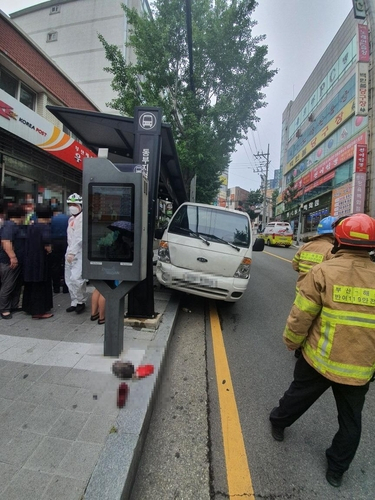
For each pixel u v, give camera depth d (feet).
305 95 97.09
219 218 16.61
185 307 17.74
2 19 22.84
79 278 13.37
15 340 10.59
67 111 13.75
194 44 28.73
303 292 5.99
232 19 27.78
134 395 7.68
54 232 17.02
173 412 8.10
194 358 11.35
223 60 29.17
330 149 75.10
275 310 18.06
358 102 47.44
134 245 8.44
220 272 15.10
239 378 10.01
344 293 5.55
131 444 6.06
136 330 12.10
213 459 6.56
